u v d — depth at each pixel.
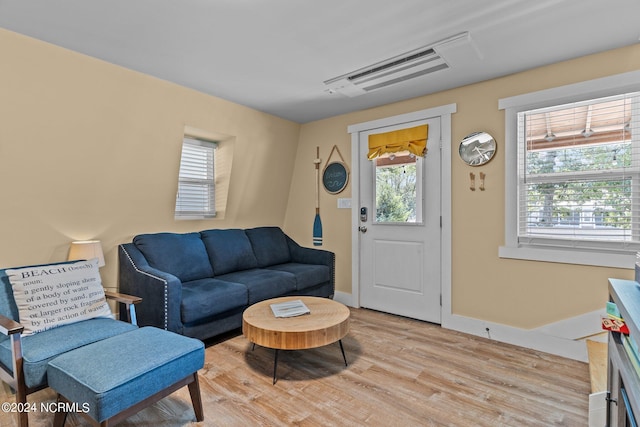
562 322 2.49
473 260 2.93
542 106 2.56
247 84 2.87
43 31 2.00
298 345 2.08
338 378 2.16
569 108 2.48
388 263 3.50
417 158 3.28
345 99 3.29
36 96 2.20
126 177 2.85
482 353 2.54
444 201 3.08
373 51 2.28
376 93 3.12
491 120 2.80
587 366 2.33
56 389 1.51
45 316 1.92
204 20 1.89
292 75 2.68
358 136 3.69
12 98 2.11
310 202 4.18
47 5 1.74
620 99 2.29
